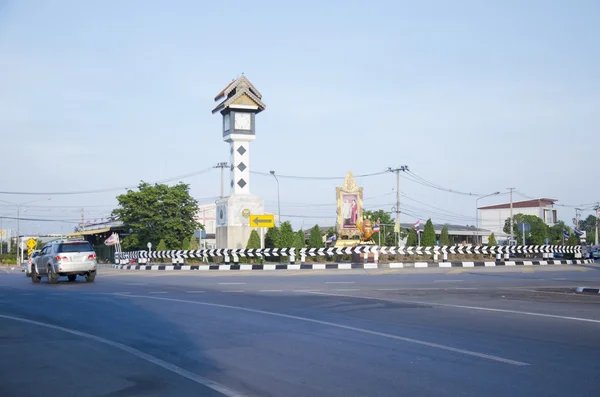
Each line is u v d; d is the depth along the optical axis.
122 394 7.34
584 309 14.63
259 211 38.84
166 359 9.28
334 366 8.66
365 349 9.81
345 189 39.56
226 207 38.66
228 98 39.50
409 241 49.09
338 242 38.97
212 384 7.77
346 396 7.15
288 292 19.06
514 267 36.09
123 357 9.46
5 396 7.31
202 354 9.59
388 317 13.29
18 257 73.94
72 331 11.98
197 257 37.25
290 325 12.25
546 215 100.50
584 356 9.18
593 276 27.55
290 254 35.19
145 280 26.70
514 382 7.66
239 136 39.00
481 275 28.19
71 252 25.81
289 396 7.19
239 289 20.39
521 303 15.91
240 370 8.51
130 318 13.57
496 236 91.50
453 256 42.00
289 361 9.02
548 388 7.38
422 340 10.52
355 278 25.98
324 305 15.48
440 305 15.42
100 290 21.03
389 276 27.42
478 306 15.21
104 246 76.31
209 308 15.01
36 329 12.28
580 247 47.97
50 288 22.69
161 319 13.30
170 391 7.45
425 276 27.34
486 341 10.41
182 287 21.73
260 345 10.24
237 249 35.28
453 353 9.44
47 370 8.65
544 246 43.88
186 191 62.47
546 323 12.41
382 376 8.05
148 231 59.78
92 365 8.94
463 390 7.32
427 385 7.57
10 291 21.33
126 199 59.62
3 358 9.48
